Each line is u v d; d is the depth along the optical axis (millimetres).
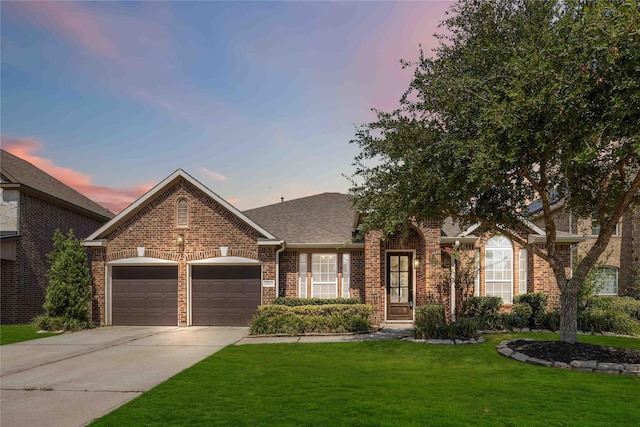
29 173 23188
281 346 12945
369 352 11914
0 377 9586
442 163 10406
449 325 14078
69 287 17312
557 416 6680
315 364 10406
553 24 9758
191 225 18156
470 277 16469
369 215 12250
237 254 17922
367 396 7691
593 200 12352
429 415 6684
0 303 19922
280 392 7965
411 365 10297
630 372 9336
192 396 7766
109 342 14172
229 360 10898
